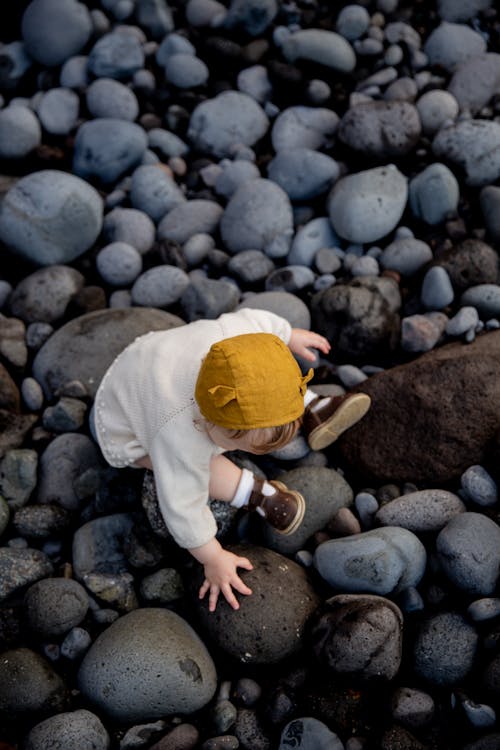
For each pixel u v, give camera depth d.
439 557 2.53
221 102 4.03
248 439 2.27
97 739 2.27
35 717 2.35
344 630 2.33
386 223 3.46
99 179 3.91
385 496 2.79
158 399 2.45
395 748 2.23
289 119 4.00
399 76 4.19
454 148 3.62
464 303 3.25
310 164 3.70
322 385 3.09
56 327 3.41
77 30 4.22
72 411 3.00
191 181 3.93
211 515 2.46
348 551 2.51
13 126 3.92
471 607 2.41
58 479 2.89
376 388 2.95
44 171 3.54
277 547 2.70
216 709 2.37
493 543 2.48
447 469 2.77
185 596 2.63
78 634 2.47
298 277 3.43
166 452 2.40
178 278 3.42
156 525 2.62
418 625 2.47
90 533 2.73
